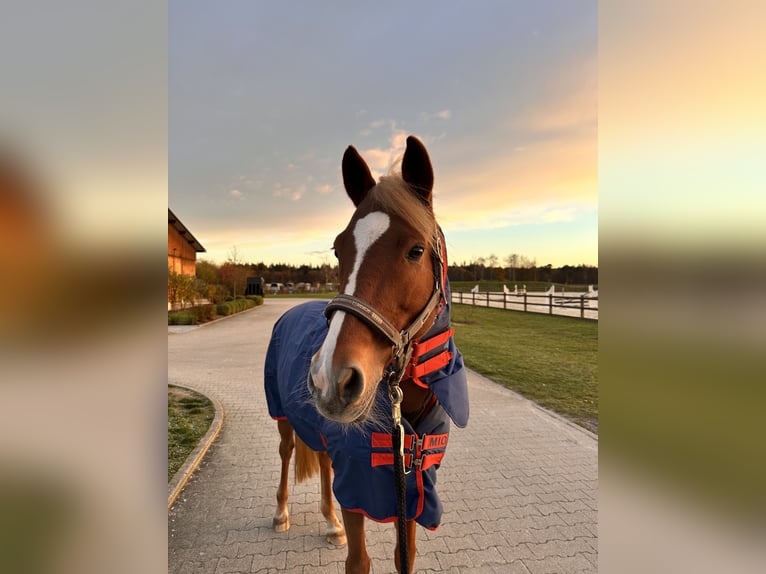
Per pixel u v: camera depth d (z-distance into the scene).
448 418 1.79
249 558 2.42
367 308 1.30
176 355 9.27
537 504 3.01
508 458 3.80
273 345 2.76
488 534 2.65
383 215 1.42
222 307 19.56
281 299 36.03
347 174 1.74
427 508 1.63
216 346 10.63
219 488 3.26
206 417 4.86
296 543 2.56
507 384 6.36
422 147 1.50
